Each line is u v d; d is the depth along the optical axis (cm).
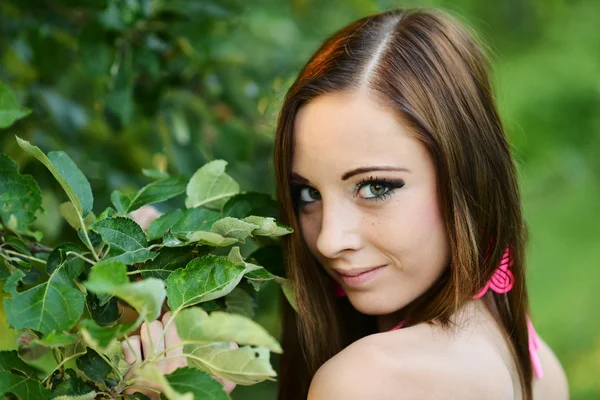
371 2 162
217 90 164
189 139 161
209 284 85
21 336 86
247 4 213
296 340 130
